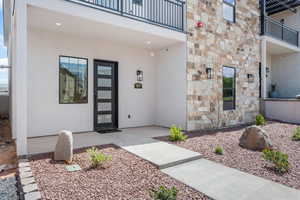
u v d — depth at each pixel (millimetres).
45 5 3658
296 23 10023
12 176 2891
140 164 3184
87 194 2225
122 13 4781
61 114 5277
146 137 5008
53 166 2982
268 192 2387
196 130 6094
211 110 6562
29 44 4793
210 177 2807
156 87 7062
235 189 2459
